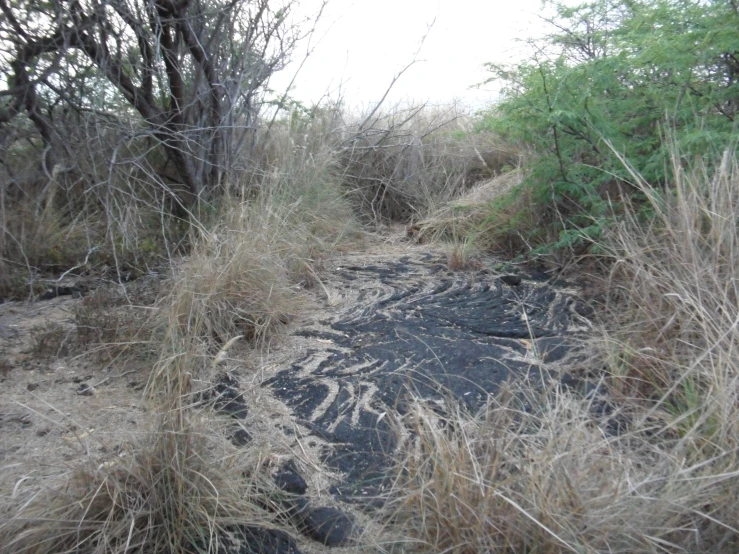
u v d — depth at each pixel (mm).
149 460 2711
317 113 8031
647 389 3443
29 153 6012
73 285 5281
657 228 4184
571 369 3820
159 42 5316
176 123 5746
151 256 5535
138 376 3963
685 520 2471
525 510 2344
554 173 5301
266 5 6242
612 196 5230
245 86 6520
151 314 4297
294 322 4797
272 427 3455
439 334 4496
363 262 6262
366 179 8078
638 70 5066
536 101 5285
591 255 4926
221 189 6324
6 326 4629
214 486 2709
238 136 6660
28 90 5184
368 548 2570
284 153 6992
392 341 4406
